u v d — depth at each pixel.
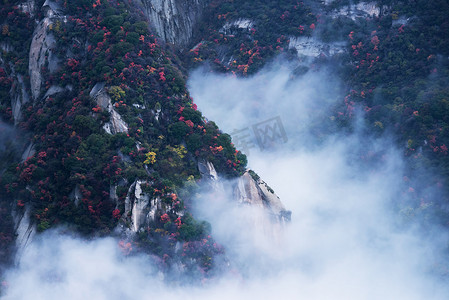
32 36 141.88
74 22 140.38
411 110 143.25
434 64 149.50
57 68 135.75
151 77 130.12
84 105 124.81
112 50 131.50
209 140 126.94
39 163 118.81
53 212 115.56
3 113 135.25
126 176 115.25
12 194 118.62
